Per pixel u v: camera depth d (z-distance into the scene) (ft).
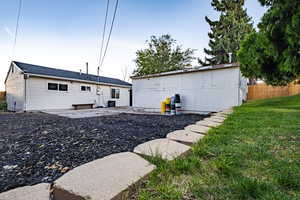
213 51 63.87
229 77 21.80
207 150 5.05
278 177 3.31
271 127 8.32
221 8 64.69
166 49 61.98
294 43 14.82
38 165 5.19
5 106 38.06
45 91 33.09
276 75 21.42
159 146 5.51
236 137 6.54
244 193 2.87
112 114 23.56
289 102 25.84
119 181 3.21
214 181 3.33
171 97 26.17
